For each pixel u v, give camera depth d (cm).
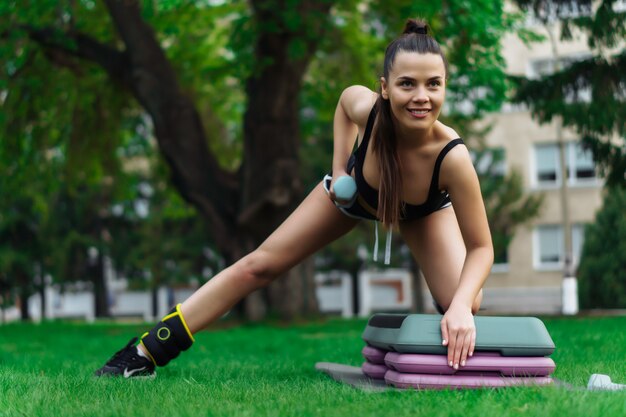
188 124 1558
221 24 1955
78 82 1697
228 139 2125
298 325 1485
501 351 415
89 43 1562
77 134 1767
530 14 1291
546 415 300
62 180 1933
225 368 587
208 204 1548
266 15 1382
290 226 486
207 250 2927
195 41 1736
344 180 446
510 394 354
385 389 411
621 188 1284
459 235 483
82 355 826
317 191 483
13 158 1702
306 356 757
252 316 1567
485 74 1280
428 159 424
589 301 2295
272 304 1573
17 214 2598
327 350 822
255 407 343
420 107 400
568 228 2017
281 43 1435
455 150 421
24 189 1895
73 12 1452
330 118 1895
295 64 1469
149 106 1544
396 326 448
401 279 3027
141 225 2870
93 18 1631
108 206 2856
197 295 509
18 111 1642
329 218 477
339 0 1445
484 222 438
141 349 510
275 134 1483
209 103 1988
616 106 1215
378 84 427
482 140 2298
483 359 413
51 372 560
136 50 1533
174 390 412
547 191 2833
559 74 1259
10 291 2697
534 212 2333
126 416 324
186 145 1552
